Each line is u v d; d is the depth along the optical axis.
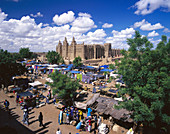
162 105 10.17
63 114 15.32
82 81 36.81
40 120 14.02
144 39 11.74
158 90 10.02
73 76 39.31
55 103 20.06
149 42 11.38
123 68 12.69
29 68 51.78
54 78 19.31
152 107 10.07
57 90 18.36
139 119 10.49
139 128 13.07
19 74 31.44
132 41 12.45
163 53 11.11
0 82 29.16
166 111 12.51
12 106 19.73
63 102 19.11
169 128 12.24
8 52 31.47
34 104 20.28
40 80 38.62
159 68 11.38
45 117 16.67
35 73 46.22
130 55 12.15
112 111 15.40
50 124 14.92
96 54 117.69
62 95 17.69
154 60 11.42
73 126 14.76
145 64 11.83
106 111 15.55
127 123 14.78
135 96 11.52
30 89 28.53
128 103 11.61
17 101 20.48
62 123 15.30
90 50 110.88
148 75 10.92
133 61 11.77
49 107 20.11
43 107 20.08
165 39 11.46
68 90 18.41
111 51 143.50
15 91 26.52
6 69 26.80
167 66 11.08
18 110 18.31
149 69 11.60
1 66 26.12
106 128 13.68
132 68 11.96
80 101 18.67
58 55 69.94
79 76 37.53
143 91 10.38
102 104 17.17
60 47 123.19
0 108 17.89
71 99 18.73
